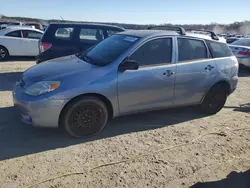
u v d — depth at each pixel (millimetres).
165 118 5137
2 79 7746
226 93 5523
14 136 4059
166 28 5578
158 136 4340
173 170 3391
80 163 3430
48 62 4711
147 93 4441
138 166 3434
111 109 4262
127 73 4199
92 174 3213
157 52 4539
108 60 4281
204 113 5438
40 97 3736
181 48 4801
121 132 4410
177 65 4680
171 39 4711
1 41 11492
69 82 3844
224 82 5383
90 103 3998
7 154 3547
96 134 4254
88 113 4035
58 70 4109
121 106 4281
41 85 3789
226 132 4641
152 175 3262
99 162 3475
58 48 7422
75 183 3025
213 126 4887
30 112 3775
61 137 4098
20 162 3381
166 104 4754
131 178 3178
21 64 10672
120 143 4027
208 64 5062
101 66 4160
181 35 4844
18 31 11812
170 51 4668
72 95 3824
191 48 4938
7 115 4832
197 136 4410
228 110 5859
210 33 5520
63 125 3953
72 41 7527
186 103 5031
